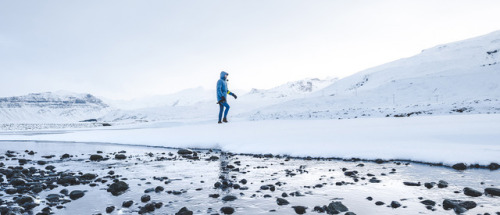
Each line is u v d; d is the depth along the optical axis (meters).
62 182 7.05
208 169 8.45
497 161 7.21
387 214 4.40
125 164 9.88
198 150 12.91
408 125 13.67
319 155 9.67
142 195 5.86
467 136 9.50
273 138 12.40
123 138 17.72
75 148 15.52
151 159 10.83
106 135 20.61
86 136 21.23
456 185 5.83
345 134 11.98
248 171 7.94
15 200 5.32
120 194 5.96
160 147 14.66
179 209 4.89
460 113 31.88
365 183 6.29
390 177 6.71
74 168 9.34
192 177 7.44
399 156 8.67
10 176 8.10
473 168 7.24
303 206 4.78
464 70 76.38
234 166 8.73
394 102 60.47
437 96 57.88
